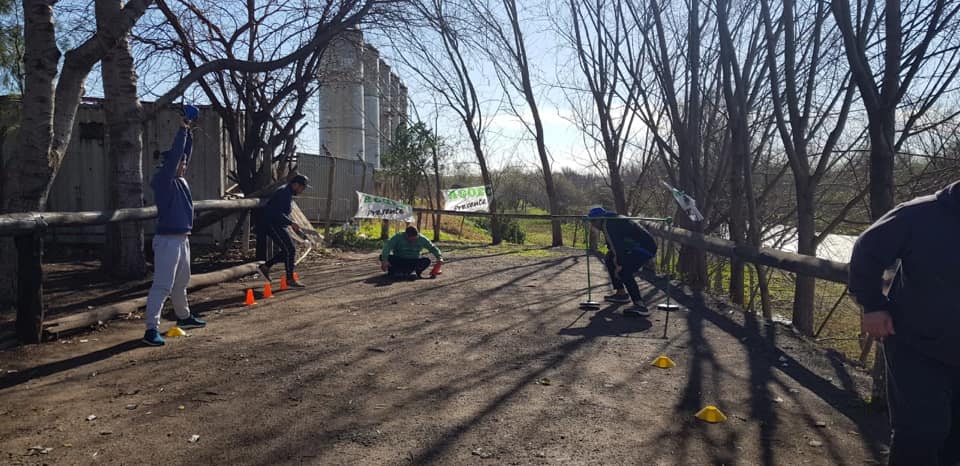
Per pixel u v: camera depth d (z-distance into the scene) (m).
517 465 3.71
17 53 10.05
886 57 4.78
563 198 33.78
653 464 3.76
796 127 7.89
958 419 3.15
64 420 4.27
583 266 13.34
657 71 13.15
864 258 3.09
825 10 8.61
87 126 12.55
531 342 6.61
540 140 19.11
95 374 5.25
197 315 7.60
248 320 7.40
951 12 6.53
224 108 12.98
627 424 4.38
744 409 4.72
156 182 6.23
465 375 5.42
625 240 8.12
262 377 5.26
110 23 7.39
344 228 16.80
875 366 4.72
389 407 4.61
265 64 9.98
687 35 12.80
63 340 6.20
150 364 5.55
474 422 4.35
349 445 3.94
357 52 13.60
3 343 5.86
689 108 12.30
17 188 7.11
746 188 9.55
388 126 28.97
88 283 8.81
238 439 4.01
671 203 18.06
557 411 4.59
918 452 2.98
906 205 3.09
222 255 11.98
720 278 13.63
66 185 12.59
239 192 14.18
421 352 6.11
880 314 3.06
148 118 9.09
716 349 6.47
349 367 5.58
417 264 11.15
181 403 4.62
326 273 11.47
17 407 4.49
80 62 7.39
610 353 6.24
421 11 11.31
